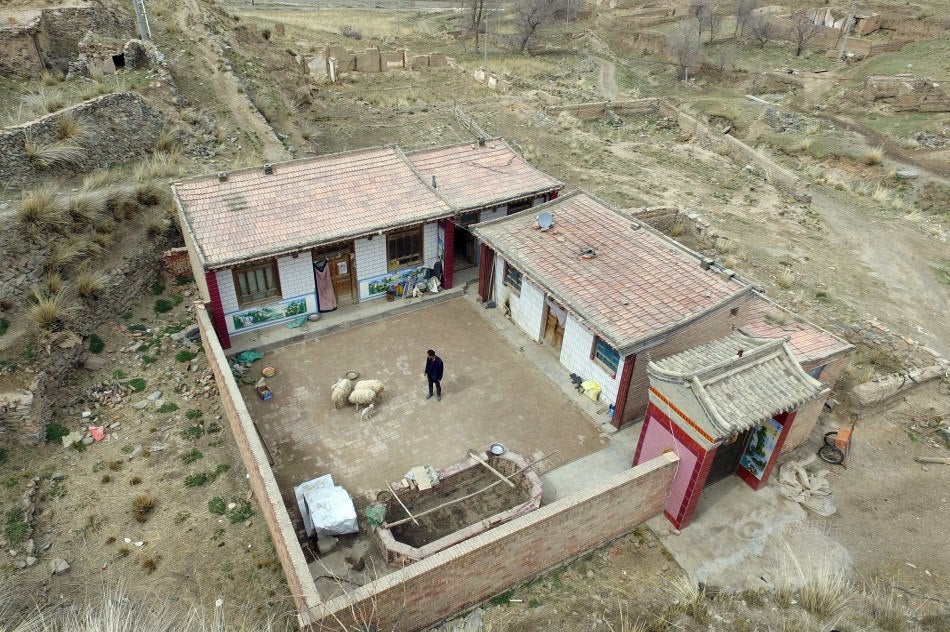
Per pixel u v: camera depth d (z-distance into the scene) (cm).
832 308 1995
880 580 1145
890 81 4197
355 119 3447
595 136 3606
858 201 3019
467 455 1362
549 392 1563
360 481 1285
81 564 1094
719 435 1038
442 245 1888
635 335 1346
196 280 1797
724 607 1077
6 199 1642
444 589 979
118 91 2281
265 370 1564
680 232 2541
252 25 3619
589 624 1040
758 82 5012
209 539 1154
